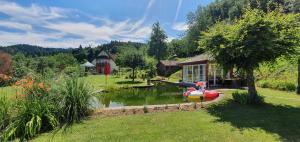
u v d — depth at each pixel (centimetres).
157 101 1445
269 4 1208
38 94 785
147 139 636
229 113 908
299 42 985
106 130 706
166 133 680
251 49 928
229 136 655
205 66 2259
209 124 762
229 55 1034
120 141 625
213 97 1420
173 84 2839
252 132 688
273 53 980
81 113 842
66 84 826
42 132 705
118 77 4375
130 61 3369
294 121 794
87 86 887
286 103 1104
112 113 889
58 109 781
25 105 716
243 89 1777
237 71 1148
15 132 670
